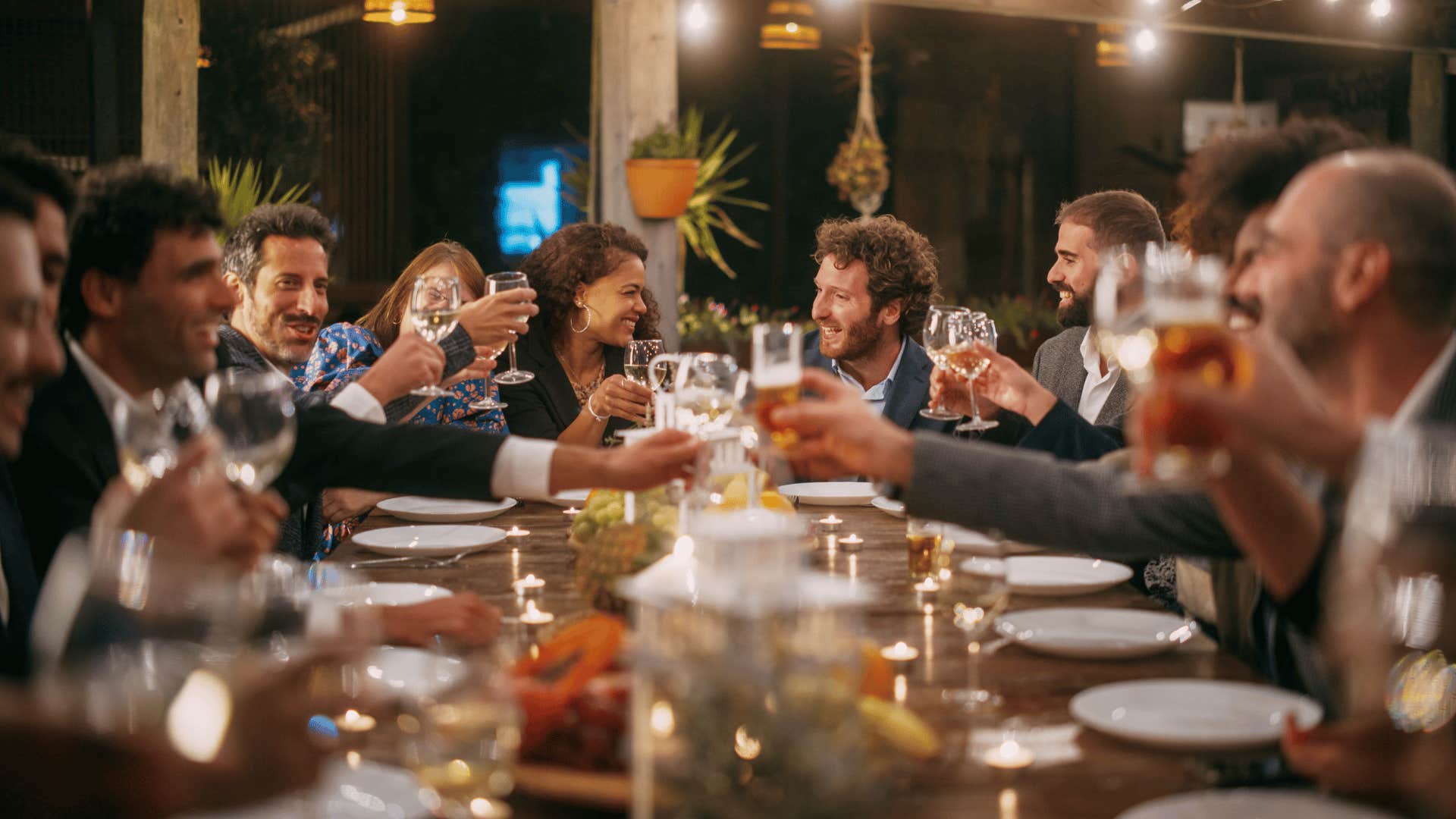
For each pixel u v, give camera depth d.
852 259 3.29
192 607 1.04
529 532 2.49
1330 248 1.42
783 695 0.93
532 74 10.60
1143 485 1.14
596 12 5.60
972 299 7.86
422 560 2.21
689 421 2.00
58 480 1.85
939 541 1.67
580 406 3.48
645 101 5.35
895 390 3.31
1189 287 1.02
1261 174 1.86
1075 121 10.50
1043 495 1.64
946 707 1.43
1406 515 1.00
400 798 1.12
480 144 10.62
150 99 5.07
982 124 10.63
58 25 6.81
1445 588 1.01
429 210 10.59
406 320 3.41
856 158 7.58
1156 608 1.87
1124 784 1.21
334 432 2.01
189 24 5.11
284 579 1.22
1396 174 1.42
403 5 5.86
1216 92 10.27
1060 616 1.77
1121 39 7.80
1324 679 1.58
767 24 7.67
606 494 2.07
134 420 1.32
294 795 0.79
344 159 9.01
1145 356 1.09
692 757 0.92
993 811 1.15
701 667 0.93
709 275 10.89
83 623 1.07
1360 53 9.25
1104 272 1.20
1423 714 1.06
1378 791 1.12
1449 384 1.41
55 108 6.84
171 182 1.92
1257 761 1.26
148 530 1.11
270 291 2.93
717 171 6.89
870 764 0.97
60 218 1.72
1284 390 1.01
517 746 1.16
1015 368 2.58
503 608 1.86
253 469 1.31
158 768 0.72
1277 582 1.31
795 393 1.64
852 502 2.82
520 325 2.61
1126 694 1.42
